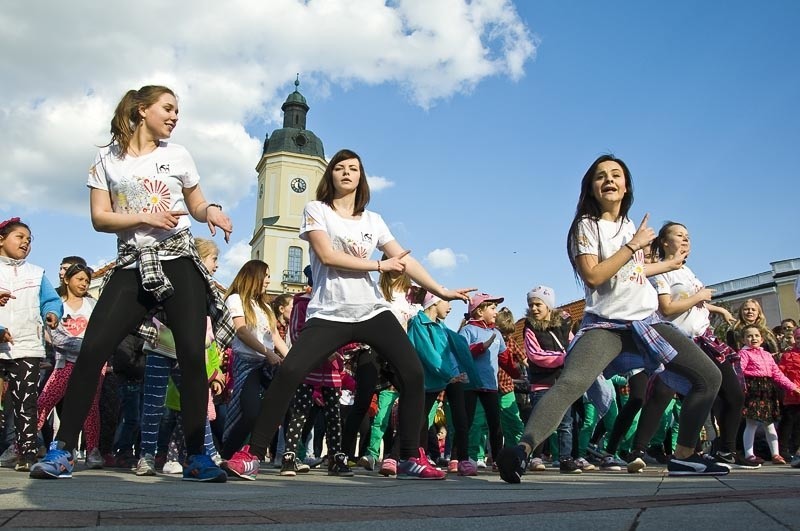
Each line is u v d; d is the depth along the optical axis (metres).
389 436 7.75
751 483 3.31
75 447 3.43
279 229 49.31
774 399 7.03
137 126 3.65
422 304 6.19
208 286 3.57
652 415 5.07
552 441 7.19
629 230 3.95
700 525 1.76
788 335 8.77
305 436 6.90
